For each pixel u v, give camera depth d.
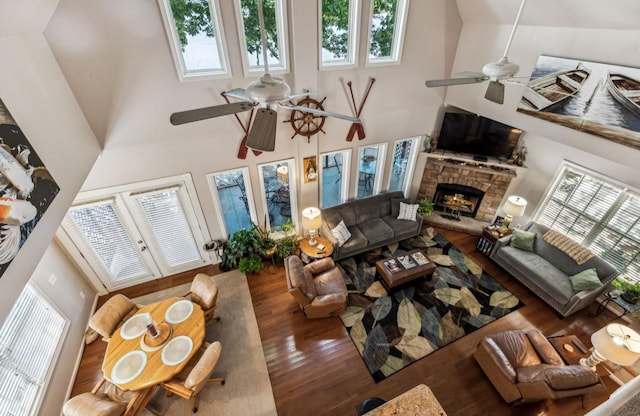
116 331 3.31
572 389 2.81
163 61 3.51
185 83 3.72
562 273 4.64
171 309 3.56
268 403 3.35
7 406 2.56
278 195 6.64
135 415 2.96
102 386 3.14
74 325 3.83
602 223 4.56
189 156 4.20
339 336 4.06
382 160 5.77
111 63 3.30
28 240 2.01
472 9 4.40
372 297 4.65
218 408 3.29
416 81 5.06
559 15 3.43
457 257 5.47
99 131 3.56
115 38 3.21
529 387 2.95
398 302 4.56
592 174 4.50
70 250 4.09
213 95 3.91
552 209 5.19
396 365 3.72
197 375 2.84
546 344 3.47
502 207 5.89
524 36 3.97
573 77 3.51
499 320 4.32
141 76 3.49
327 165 7.90
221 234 5.12
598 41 3.23
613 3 2.85
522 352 3.40
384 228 5.61
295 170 5.04
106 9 3.07
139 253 4.65
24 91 2.33
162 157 4.05
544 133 4.02
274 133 2.19
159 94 3.66
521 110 4.20
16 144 2.02
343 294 4.11
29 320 3.06
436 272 5.13
